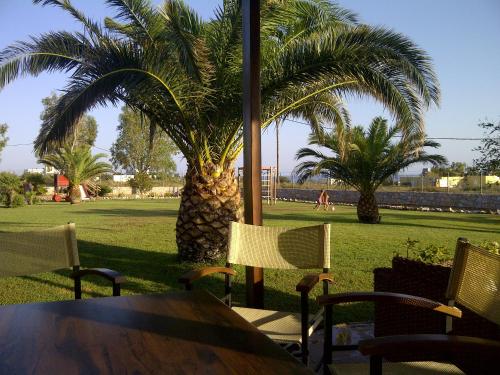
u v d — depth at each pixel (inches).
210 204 277.3
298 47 232.5
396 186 1133.7
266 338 58.6
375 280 138.6
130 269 269.1
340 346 84.9
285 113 303.7
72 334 60.2
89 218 663.8
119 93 232.7
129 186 1748.3
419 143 218.7
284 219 649.6
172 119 273.3
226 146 278.5
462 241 81.7
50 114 190.1
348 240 401.4
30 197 1129.4
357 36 218.2
